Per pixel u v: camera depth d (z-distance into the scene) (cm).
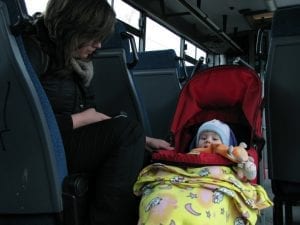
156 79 333
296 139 194
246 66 215
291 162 197
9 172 127
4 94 118
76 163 141
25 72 115
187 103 219
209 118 217
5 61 114
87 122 147
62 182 128
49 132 122
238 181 140
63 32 138
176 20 693
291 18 182
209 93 218
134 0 541
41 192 125
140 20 584
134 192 142
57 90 146
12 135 123
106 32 143
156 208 126
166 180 138
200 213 125
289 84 190
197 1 707
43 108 120
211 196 131
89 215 136
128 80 244
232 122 212
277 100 196
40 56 140
